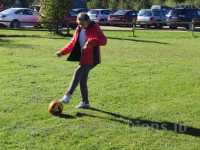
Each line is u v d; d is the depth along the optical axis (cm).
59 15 3097
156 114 1023
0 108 1021
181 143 845
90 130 897
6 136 847
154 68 1620
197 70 1614
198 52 2200
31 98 1116
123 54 1998
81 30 1009
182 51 2230
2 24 3694
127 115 1007
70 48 1021
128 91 1227
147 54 2039
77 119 965
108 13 4856
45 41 2492
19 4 6256
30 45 2247
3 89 1200
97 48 1025
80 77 1027
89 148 803
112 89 1243
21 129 888
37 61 1678
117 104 1093
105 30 3556
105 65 1638
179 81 1390
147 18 4344
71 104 1072
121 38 2964
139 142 841
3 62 1631
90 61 1021
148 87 1288
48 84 1280
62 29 3238
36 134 862
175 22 3850
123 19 4462
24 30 3281
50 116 978
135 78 1411
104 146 815
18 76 1379
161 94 1210
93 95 1169
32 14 3794
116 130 903
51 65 1595
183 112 1045
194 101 1148
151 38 3055
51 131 884
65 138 848
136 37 3106
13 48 2089
